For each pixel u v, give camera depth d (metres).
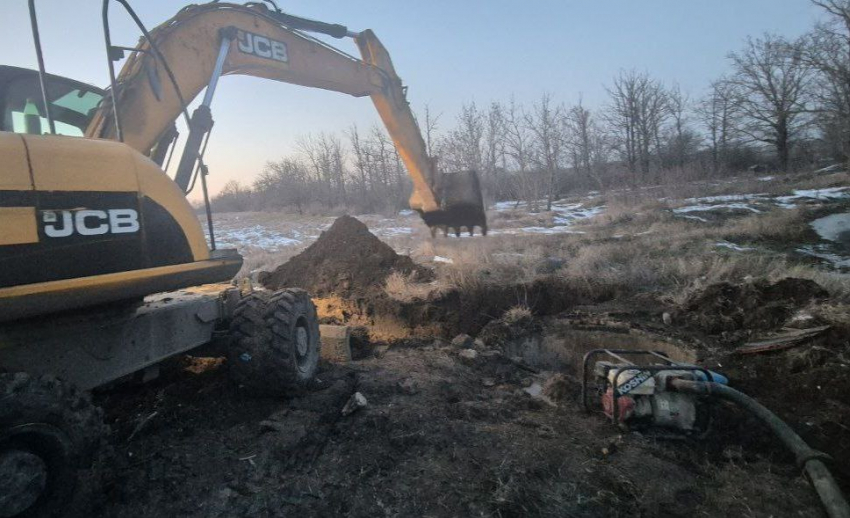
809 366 5.13
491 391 5.62
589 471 3.82
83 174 3.13
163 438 4.12
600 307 8.45
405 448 4.11
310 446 4.08
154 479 3.56
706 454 4.24
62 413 2.79
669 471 3.88
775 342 5.75
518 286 8.81
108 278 3.15
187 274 3.68
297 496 3.50
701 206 18.31
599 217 18.62
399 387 5.34
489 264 9.98
